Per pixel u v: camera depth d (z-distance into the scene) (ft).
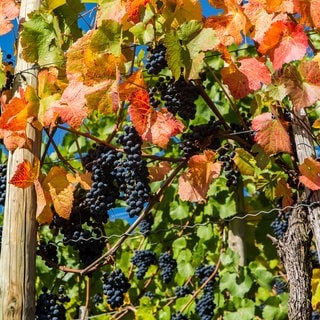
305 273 10.63
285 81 10.28
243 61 11.00
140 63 13.01
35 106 10.48
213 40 10.25
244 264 16.56
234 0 10.72
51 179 10.57
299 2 10.41
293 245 10.73
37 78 10.88
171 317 17.01
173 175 11.29
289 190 11.68
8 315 9.84
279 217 13.82
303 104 10.18
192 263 17.38
